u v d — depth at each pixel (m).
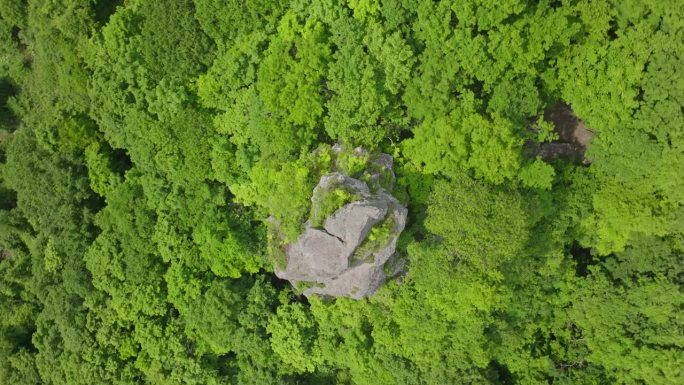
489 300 29.02
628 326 31.11
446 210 27.06
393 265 29.67
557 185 30.31
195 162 31.95
